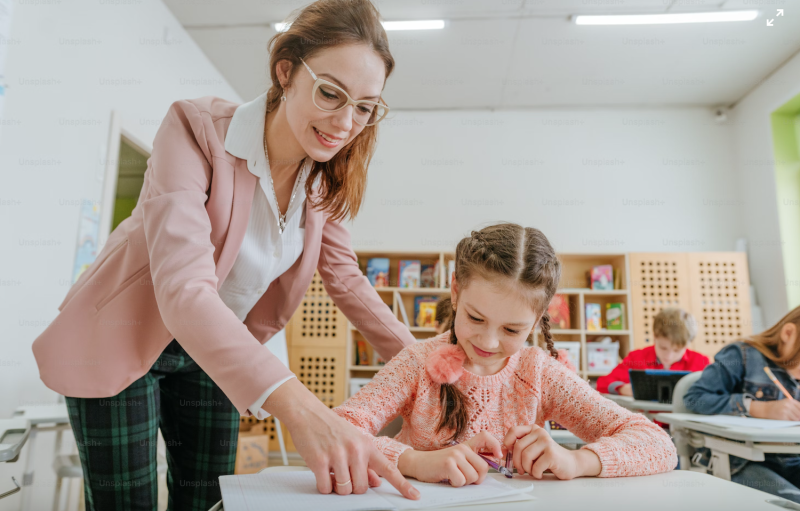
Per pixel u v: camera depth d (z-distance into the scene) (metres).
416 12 3.46
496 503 0.59
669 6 3.40
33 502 2.15
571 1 3.36
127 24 2.89
